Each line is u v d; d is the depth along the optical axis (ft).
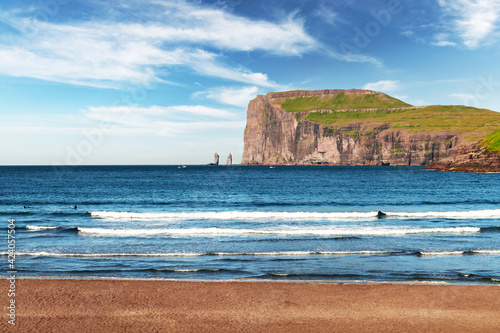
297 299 38.52
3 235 74.74
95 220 97.30
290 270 49.49
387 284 43.19
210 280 44.86
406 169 608.19
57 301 37.42
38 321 32.45
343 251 59.77
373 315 34.55
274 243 66.39
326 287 42.22
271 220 96.02
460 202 145.18
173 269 49.52
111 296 39.09
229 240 69.21
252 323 32.58
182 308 35.96
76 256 56.75
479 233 75.61
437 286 42.57
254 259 55.21
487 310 35.63
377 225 87.40
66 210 120.78
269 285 42.88
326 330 31.27
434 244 65.21
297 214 102.73
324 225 87.35
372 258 55.83
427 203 143.23
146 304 36.94
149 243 66.54
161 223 91.86
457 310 35.68
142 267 50.70
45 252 58.95
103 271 48.80
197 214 102.94
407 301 37.99
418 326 32.12
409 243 66.08
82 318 33.32
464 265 51.78
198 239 70.08
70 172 533.96
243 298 38.75
